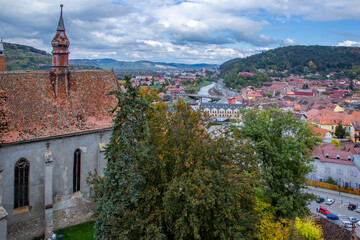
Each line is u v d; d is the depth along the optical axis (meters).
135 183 24.83
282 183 41.97
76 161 35.94
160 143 28.59
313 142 43.12
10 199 31.00
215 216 25.86
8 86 32.38
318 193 73.00
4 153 30.08
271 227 35.00
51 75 36.03
